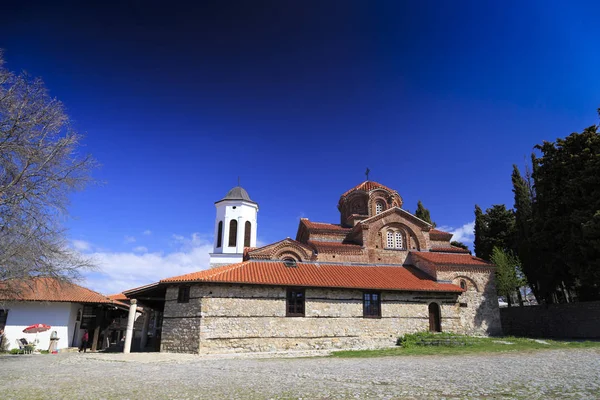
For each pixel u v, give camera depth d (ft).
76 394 38.65
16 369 62.13
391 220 130.31
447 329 104.94
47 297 107.45
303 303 95.61
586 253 100.94
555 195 111.96
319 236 133.80
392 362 62.44
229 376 49.32
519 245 135.95
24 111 67.15
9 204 66.33
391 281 105.81
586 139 106.73
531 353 71.20
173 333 89.04
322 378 45.80
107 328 127.24
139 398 35.91
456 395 33.68
